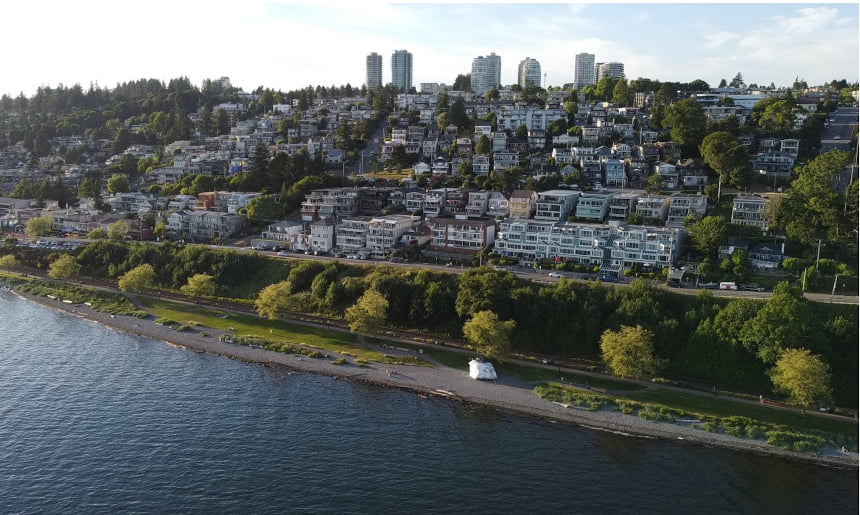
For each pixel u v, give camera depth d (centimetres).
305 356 12581
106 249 18650
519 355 12475
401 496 8081
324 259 17012
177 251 17875
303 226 19612
